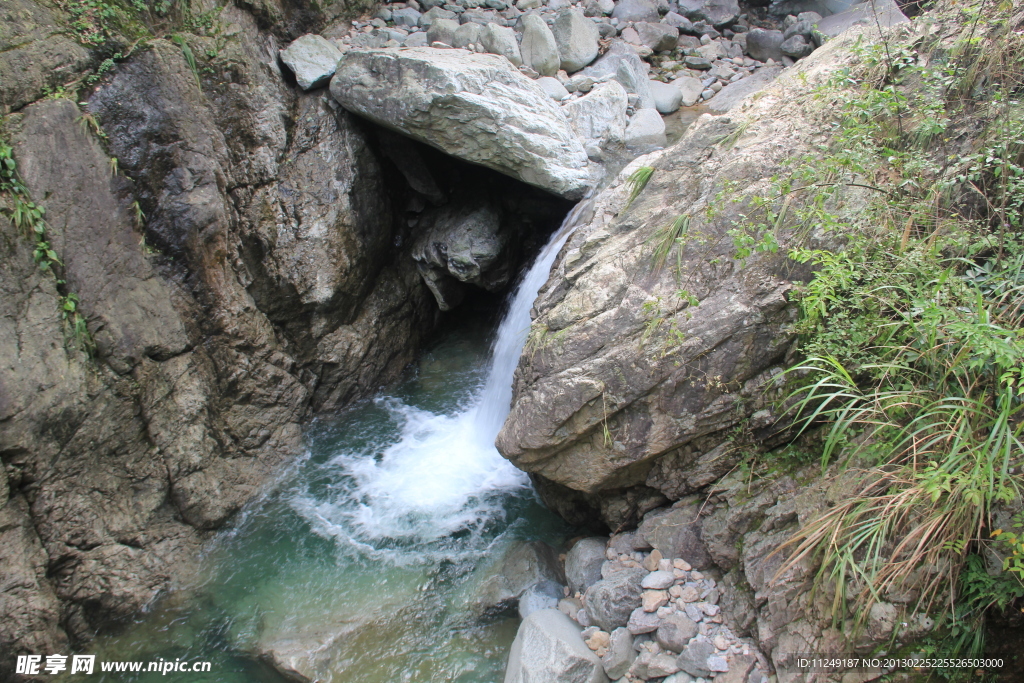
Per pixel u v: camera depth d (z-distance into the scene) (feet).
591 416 12.89
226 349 17.54
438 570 15.74
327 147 19.33
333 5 21.33
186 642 14.61
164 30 17.01
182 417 16.44
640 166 15.75
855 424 11.37
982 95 12.19
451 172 22.15
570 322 13.37
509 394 18.56
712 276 12.45
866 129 11.64
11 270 13.52
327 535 16.90
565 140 19.02
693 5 26.84
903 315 10.43
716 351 12.10
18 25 14.42
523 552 15.31
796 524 11.13
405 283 22.12
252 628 14.75
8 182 13.74
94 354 14.82
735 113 14.23
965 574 9.54
